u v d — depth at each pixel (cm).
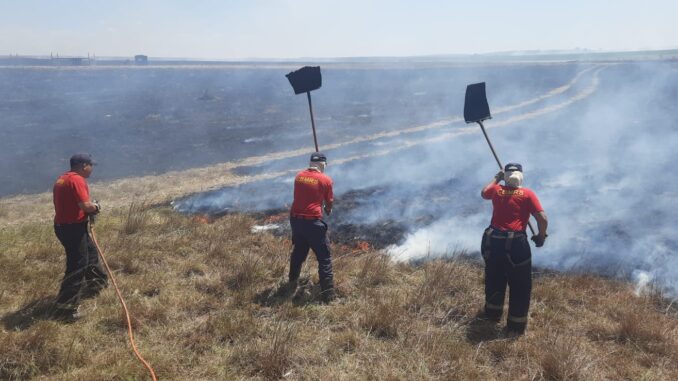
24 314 477
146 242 719
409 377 392
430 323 484
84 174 497
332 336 456
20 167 2067
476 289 564
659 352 433
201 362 411
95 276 530
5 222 1084
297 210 539
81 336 440
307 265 643
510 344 442
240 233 798
